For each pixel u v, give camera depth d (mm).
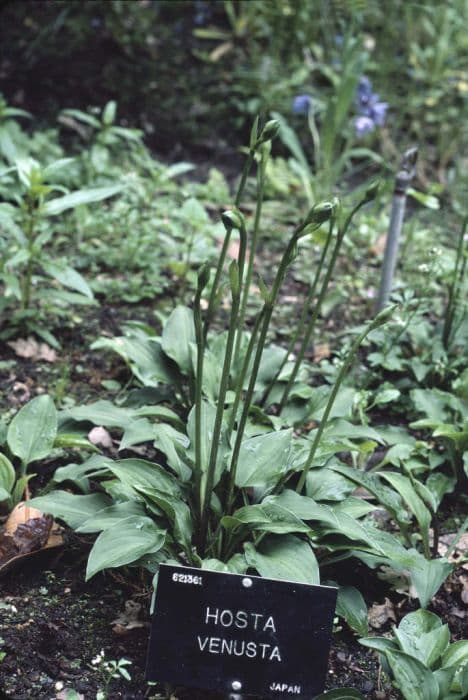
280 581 812
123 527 854
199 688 831
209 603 813
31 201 1188
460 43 2193
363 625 874
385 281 1251
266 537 871
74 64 1877
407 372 1192
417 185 1864
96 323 1267
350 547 879
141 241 1370
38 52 1862
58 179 1599
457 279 1334
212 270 1389
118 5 1870
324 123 1650
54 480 959
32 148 1635
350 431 988
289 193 1723
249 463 905
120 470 885
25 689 825
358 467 1052
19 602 890
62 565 928
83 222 1451
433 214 1709
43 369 1173
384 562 905
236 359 1041
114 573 916
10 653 848
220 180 1681
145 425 956
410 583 935
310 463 891
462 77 2121
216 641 815
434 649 831
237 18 2092
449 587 940
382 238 1552
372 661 873
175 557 879
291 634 813
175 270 1309
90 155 1695
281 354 1066
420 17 2109
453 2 2135
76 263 1390
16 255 1163
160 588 812
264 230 1576
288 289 1407
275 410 1068
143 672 846
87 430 1015
